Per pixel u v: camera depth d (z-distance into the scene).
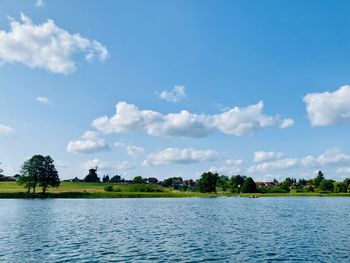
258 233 57.03
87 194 184.50
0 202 139.00
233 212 100.94
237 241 49.00
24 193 173.62
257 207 123.12
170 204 140.62
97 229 61.12
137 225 67.94
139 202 154.00
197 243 47.25
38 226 64.69
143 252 40.81
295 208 118.69
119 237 52.16
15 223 69.12
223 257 38.28
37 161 176.75
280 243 47.44
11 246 44.06
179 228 63.44
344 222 74.06
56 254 39.28
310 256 38.91
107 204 136.12
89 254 39.41
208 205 134.75
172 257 38.12
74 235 53.72
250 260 36.84
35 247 43.44
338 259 37.44
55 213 92.25
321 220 78.12
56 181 181.62
